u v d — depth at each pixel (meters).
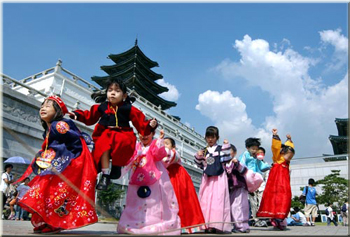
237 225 4.78
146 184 3.88
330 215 14.52
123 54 53.03
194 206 4.31
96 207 3.56
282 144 6.55
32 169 3.62
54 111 3.89
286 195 5.88
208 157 4.89
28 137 11.11
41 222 3.40
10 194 8.66
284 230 5.88
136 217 3.70
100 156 3.66
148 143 4.44
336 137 46.03
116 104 4.07
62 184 3.42
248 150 6.52
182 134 40.59
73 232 3.69
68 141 3.70
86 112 4.18
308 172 35.53
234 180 5.04
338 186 28.58
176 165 4.66
